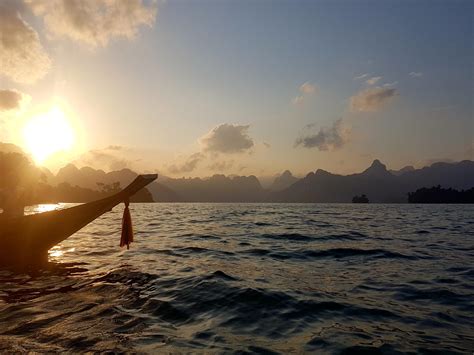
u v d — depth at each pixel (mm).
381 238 18625
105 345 4801
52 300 7180
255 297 7207
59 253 13508
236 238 18422
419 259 12227
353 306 6785
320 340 5133
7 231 11445
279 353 4652
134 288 8094
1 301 7117
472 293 7797
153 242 16719
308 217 40906
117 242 16797
